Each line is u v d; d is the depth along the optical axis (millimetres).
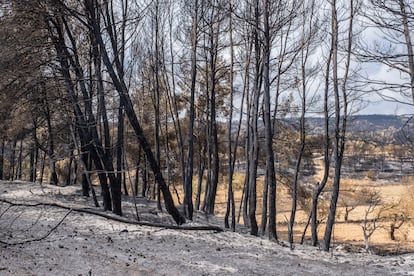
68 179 28234
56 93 17234
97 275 7457
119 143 15844
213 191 22703
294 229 28766
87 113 15266
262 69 14875
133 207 19078
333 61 12961
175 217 14062
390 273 8648
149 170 26219
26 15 13500
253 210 14070
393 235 26672
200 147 25016
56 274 7273
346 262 9914
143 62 19609
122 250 9547
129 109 13219
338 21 12711
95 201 17250
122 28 14688
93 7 12617
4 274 6891
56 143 23312
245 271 8539
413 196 29984
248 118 17672
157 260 8914
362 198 32875
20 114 17031
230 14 15344
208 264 8922
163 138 24453
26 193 19047
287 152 21375
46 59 15047
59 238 10094
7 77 13633
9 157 31500
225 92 23344
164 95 23734
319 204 27016
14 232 10352
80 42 16844
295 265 9289
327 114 14461
